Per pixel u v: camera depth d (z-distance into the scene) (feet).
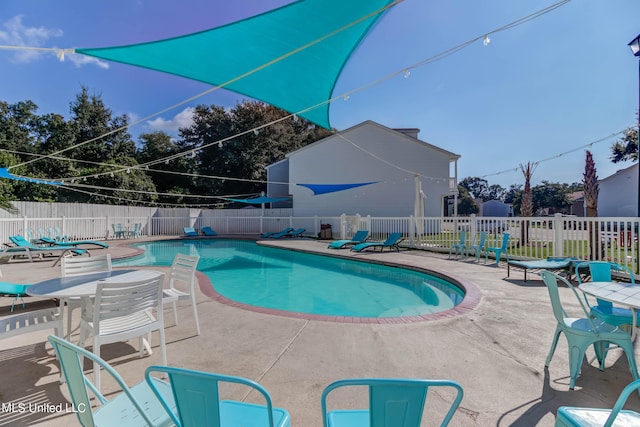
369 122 66.85
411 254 35.65
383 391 4.04
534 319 13.84
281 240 55.42
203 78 16.21
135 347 11.24
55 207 48.67
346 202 68.85
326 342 11.56
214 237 60.54
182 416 4.43
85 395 5.06
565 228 25.21
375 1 10.97
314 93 18.17
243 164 99.76
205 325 13.47
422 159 66.13
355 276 30.09
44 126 80.94
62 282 11.17
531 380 8.73
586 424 4.91
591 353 10.44
